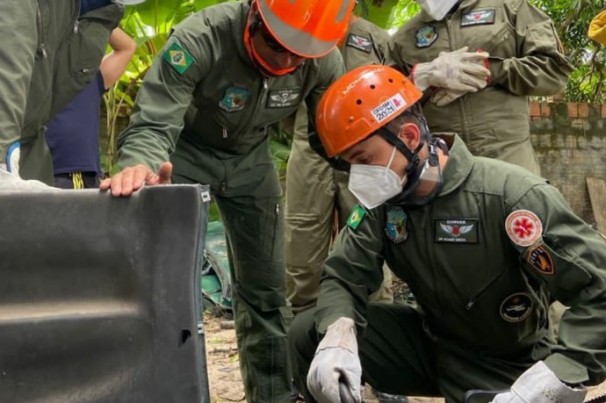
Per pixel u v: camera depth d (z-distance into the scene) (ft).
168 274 4.13
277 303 9.30
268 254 9.23
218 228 18.12
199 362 4.11
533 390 5.88
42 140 6.60
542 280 6.38
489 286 6.72
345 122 6.50
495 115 9.44
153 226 4.16
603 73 24.29
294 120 10.77
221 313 16.97
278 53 7.63
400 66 10.16
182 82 7.57
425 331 7.71
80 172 8.87
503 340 7.07
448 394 7.44
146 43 17.93
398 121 6.48
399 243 6.94
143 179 4.30
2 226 4.01
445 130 9.53
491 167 6.66
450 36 9.70
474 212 6.57
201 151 8.74
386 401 9.54
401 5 19.49
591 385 6.17
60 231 4.08
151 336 4.09
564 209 6.23
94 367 4.03
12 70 4.59
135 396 4.04
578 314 6.09
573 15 22.29
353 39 10.29
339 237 7.45
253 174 9.04
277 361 9.27
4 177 4.33
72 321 4.02
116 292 4.13
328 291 7.12
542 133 21.17
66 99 6.66
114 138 19.01
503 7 9.62
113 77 10.09
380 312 7.74
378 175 6.51
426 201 6.67
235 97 8.10
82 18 6.63
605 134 21.36
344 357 6.45
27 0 4.80
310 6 7.38
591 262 6.07
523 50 9.47
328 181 10.42
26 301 4.02
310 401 7.80
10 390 3.94
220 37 7.75
